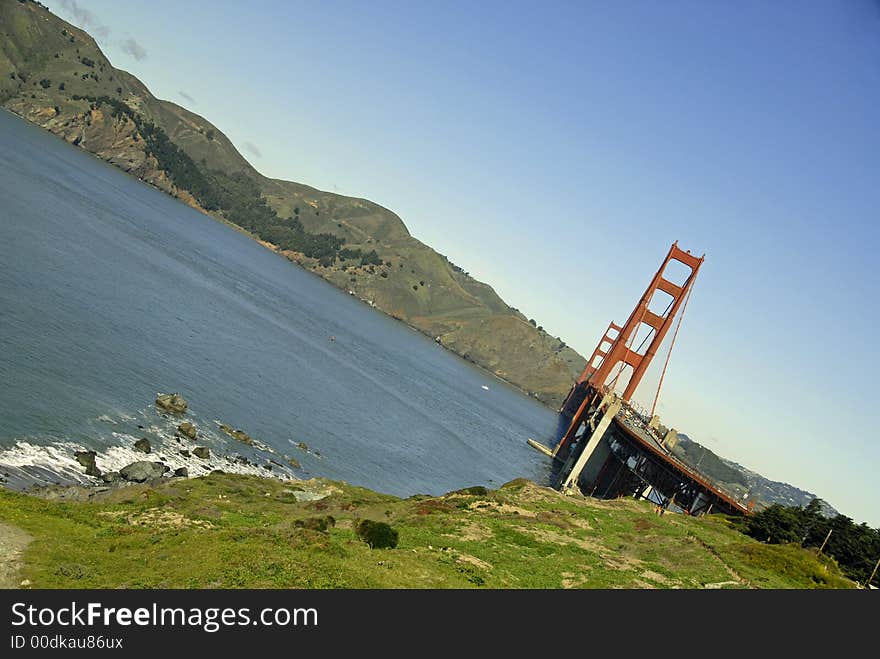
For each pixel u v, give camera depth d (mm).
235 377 95000
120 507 39719
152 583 24359
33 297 78625
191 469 57188
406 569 29281
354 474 80750
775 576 41656
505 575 32344
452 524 42531
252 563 26266
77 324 78188
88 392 61844
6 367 57281
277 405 92938
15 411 51156
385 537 34156
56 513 34094
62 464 47406
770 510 64562
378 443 102750
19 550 26406
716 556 43594
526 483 64062
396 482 86875
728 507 89875
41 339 67625
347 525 41031
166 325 101688
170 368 82250
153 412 65812
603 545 44156
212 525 37781
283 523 37781
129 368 74125
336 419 103625
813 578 42969
